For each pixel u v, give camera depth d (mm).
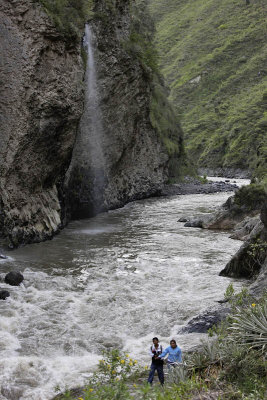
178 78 141375
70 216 27031
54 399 7578
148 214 30953
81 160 28422
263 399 6051
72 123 21750
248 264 14766
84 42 28172
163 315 11594
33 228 20219
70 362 9094
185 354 8633
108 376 8078
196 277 15031
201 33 157125
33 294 13008
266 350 7305
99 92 30406
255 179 28312
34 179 20406
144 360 9094
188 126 112438
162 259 17484
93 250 18969
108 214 31031
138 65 34781
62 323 11023
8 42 19078
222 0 172375
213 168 92375
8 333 10312
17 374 8500
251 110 95562
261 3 153750
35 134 19719
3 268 15625
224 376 7043
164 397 6320
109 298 12789
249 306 9203
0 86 19094
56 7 20516
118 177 35656
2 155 18797
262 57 123750
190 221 25891
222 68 131750
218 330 9086
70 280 14391
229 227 24469
